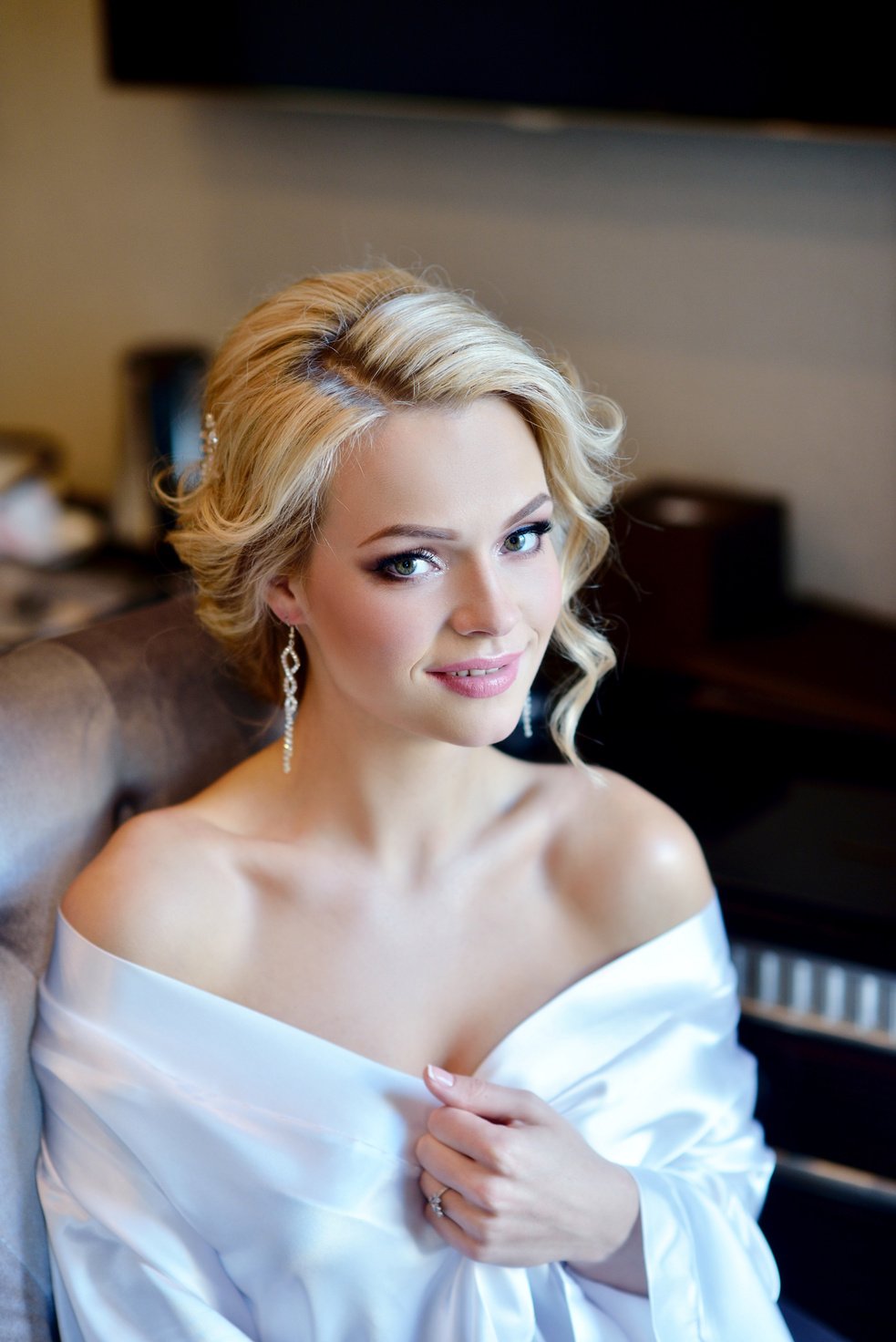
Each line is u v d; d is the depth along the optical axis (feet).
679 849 3.45
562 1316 3.14
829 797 5.00
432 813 3.21
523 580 2.93
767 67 5.21
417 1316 3.03
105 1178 3.04
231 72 6.28
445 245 6.43
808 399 5.80
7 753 3.39
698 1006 3.42
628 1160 3.25
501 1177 2.85
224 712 3.90
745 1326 3.19
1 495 6.67
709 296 5.88
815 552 5.97
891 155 5.35
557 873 3.39
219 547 3.09
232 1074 3.02
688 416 6.08
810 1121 4.73
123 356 6.83
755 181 5.65
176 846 3.18
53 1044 3.12
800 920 4.42
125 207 7.19
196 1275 3.01
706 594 5.45
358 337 2.87
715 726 5.47
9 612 6.23
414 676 2.89
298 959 3.19
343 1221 2.96
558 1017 3.22
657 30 5.38
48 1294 3.17
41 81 7.14
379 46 5.96
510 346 2.88
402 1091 3.05
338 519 2.85
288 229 6.79
